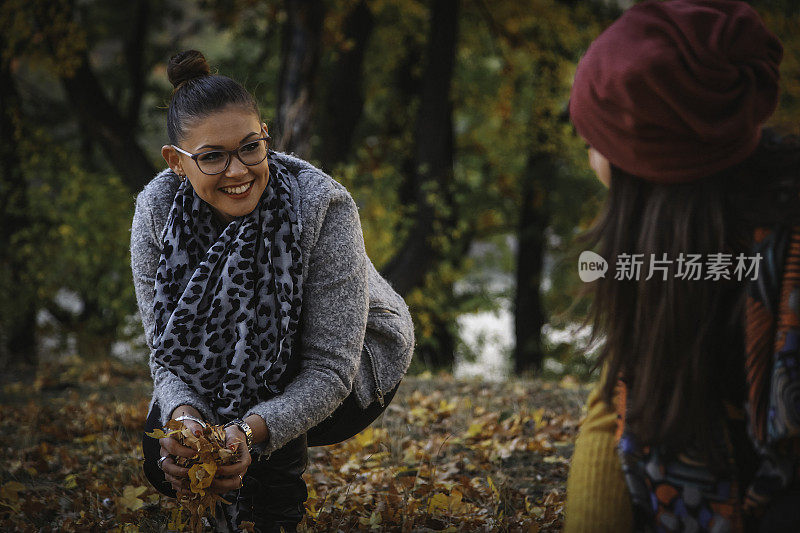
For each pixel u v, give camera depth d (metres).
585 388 5.28
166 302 2.16
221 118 2.02
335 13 11.77
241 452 2.00
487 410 4.63
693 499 1.53
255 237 2.12
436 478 3.19
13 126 13.10
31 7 11.00
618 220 1.59
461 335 16.25
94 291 13.38
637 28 1.52
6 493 3.01
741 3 1.52
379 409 2.46
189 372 2.12
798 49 10.48
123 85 15.60
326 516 2.64
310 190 2.18
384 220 11.98
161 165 13.42
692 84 1.44
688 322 1.51
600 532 1.57
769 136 1.56
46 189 12.97
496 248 19.16
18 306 12.94
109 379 6.65
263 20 13.54
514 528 2.61
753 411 1.50
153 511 2.96
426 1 13.47
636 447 1.57
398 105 14.62
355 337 2.19
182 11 16.20
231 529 2.24
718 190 1.51
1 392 5.99
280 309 2.12
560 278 14.81
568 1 12.91
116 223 12.36
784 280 1.48
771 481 1.50
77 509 2.99
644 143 1.49
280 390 2.14
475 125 16.78
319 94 13.27
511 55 14.69
